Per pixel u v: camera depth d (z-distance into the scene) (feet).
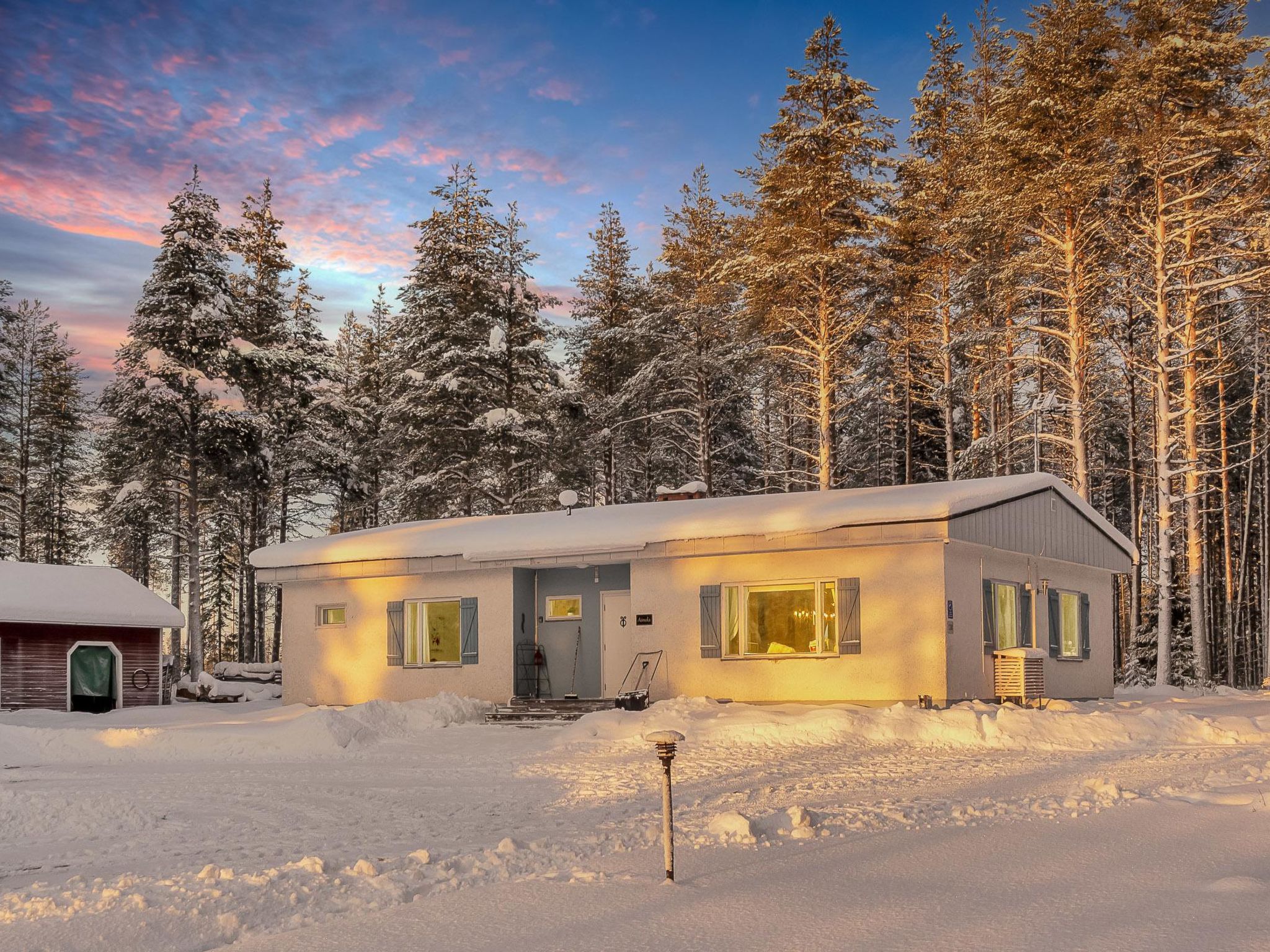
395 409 141.79
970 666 68.69
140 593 105.29
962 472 135.54
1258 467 159.22
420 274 146.20
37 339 196.65
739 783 43.09
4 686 92.68
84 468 197.67
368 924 22.11
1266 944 18.30
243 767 56.08
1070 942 18.94
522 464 138.51
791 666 70.54
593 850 29.22
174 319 129.39
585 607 80.69
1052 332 113.70
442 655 82.99
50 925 22.79
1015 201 110.63
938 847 27.76
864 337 137.90
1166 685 101.50
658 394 158.20
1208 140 105.91
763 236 127.24
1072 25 109.81
